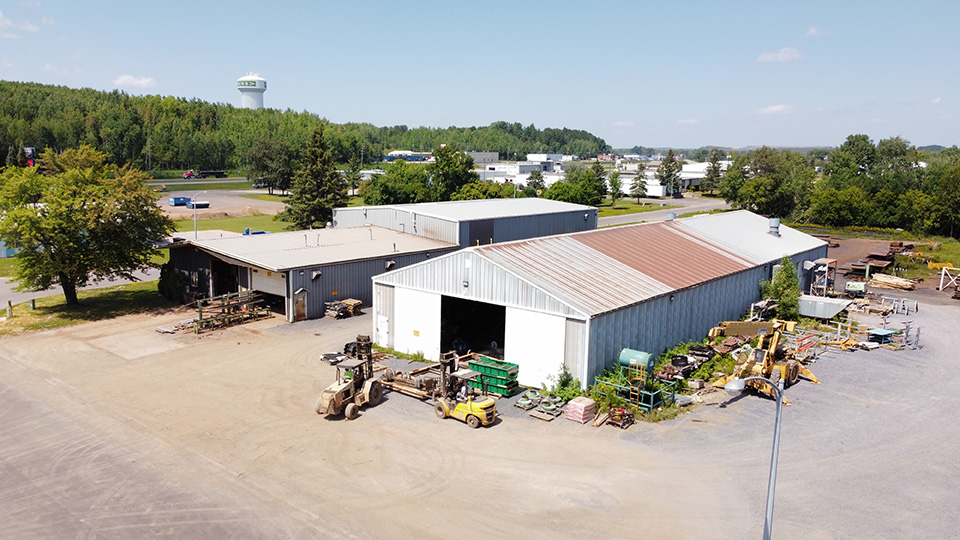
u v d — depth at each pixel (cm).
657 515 1708
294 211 8056
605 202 13075
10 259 5688
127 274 4144
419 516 1695
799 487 1864
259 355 3100
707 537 1609
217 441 2144
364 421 2311
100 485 1856
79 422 2297
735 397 2575
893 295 4847
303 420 2320
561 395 2453
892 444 2159
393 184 9431
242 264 3838
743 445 2131
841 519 1695
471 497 1791
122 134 17150
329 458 2022
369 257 4156
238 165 18688
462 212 5175
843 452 2094
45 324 3644
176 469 1953
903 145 15050
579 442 2141
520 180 14212
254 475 1916
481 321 3572
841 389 2691
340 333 3516
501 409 2423
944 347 3375
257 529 1634
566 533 1620
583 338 2439
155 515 1698
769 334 2748
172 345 3259
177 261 4475
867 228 8844
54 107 18475
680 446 2117
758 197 10188
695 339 3259
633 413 2356
